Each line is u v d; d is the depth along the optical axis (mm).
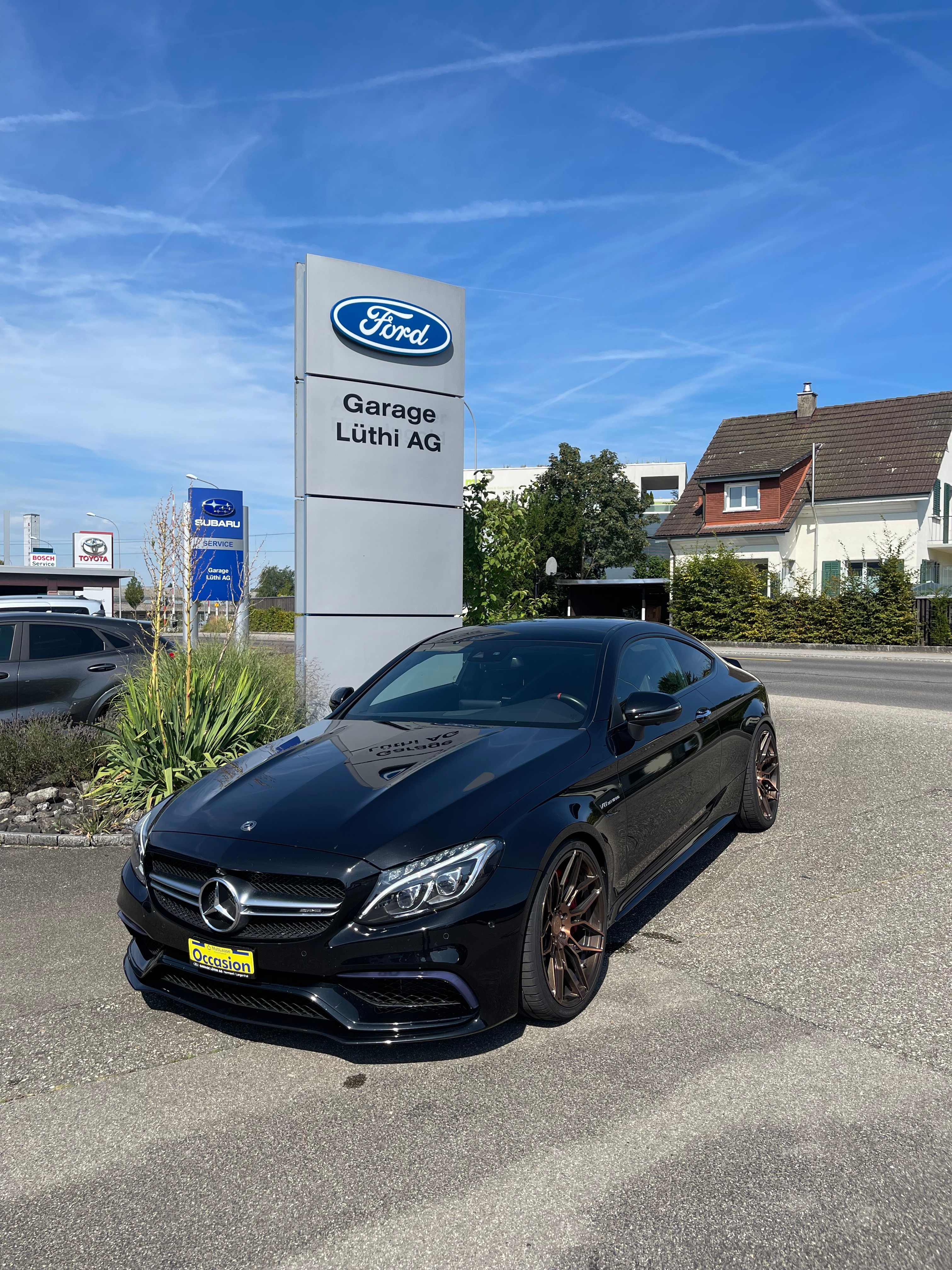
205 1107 2748
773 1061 2869
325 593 8430
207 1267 2062
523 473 64938
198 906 3025
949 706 11492
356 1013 2795
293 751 3900
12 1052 3127
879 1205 2170
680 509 36781
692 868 4891
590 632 4613
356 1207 2246
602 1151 2426
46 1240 2172
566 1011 3137
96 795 6246
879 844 5215
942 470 31891
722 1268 1990
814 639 27547
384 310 8609
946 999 3260
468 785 3211
